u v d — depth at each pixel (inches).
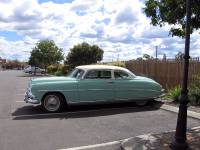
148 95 559.2
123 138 361.7
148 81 561.3
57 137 367.2
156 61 813.9
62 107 534.9
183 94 299.9
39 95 518.3
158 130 394.9
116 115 493.4
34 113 517.7
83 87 527.2
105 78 540.1
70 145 335.3
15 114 509.4
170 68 758.5
